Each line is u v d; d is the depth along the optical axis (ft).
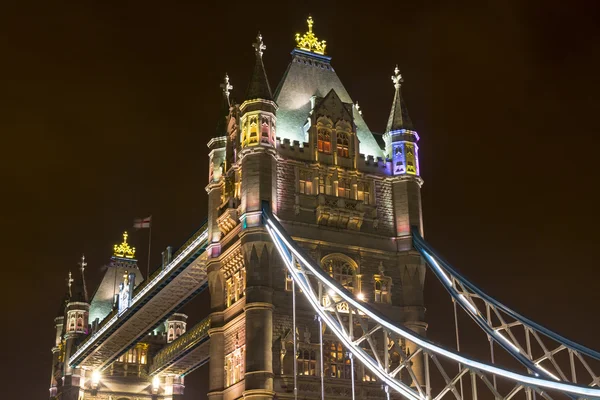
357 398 194.90
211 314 214.07
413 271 211.82
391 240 214.90
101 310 369.91
